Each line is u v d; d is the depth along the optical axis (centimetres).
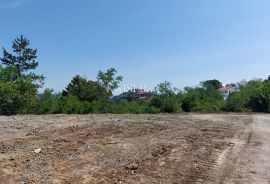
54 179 824
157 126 1867
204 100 4881
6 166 872
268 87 4672
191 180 955
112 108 4541
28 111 3934
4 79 4081
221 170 1075
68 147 1138
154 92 4466
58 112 4400
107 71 5719
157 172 998
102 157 1070
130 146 1262
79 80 5806
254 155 1298
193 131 1816
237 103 4566
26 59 6769
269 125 2292
